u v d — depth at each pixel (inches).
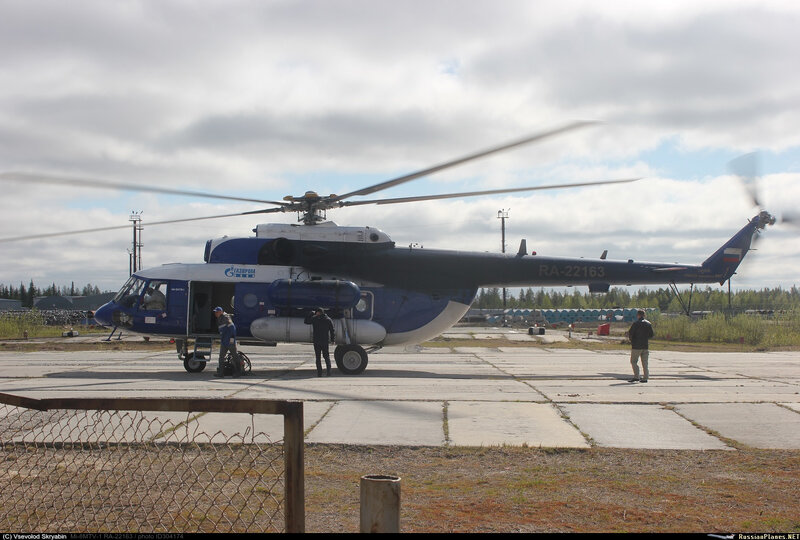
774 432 372.2
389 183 594.6
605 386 569.3
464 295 745.6
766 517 237.0
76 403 177.9
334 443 337.4
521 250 763.4
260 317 714.2
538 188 562.6
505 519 233.8
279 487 264.4
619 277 776.9
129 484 266.2
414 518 234.4
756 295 4675.2
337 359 687.7
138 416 393.1
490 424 389.1
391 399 474.0
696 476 289.4
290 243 724.7
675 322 1669.5
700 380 625.6
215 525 210.5
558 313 3139.8
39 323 1902.1
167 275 719.7
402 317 732.7
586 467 303.4
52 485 258.7
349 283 706.2
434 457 319.0
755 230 826.2
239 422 377.4
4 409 412.8
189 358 704.4
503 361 869.2
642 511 243.1
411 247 748.0
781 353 1074.7
